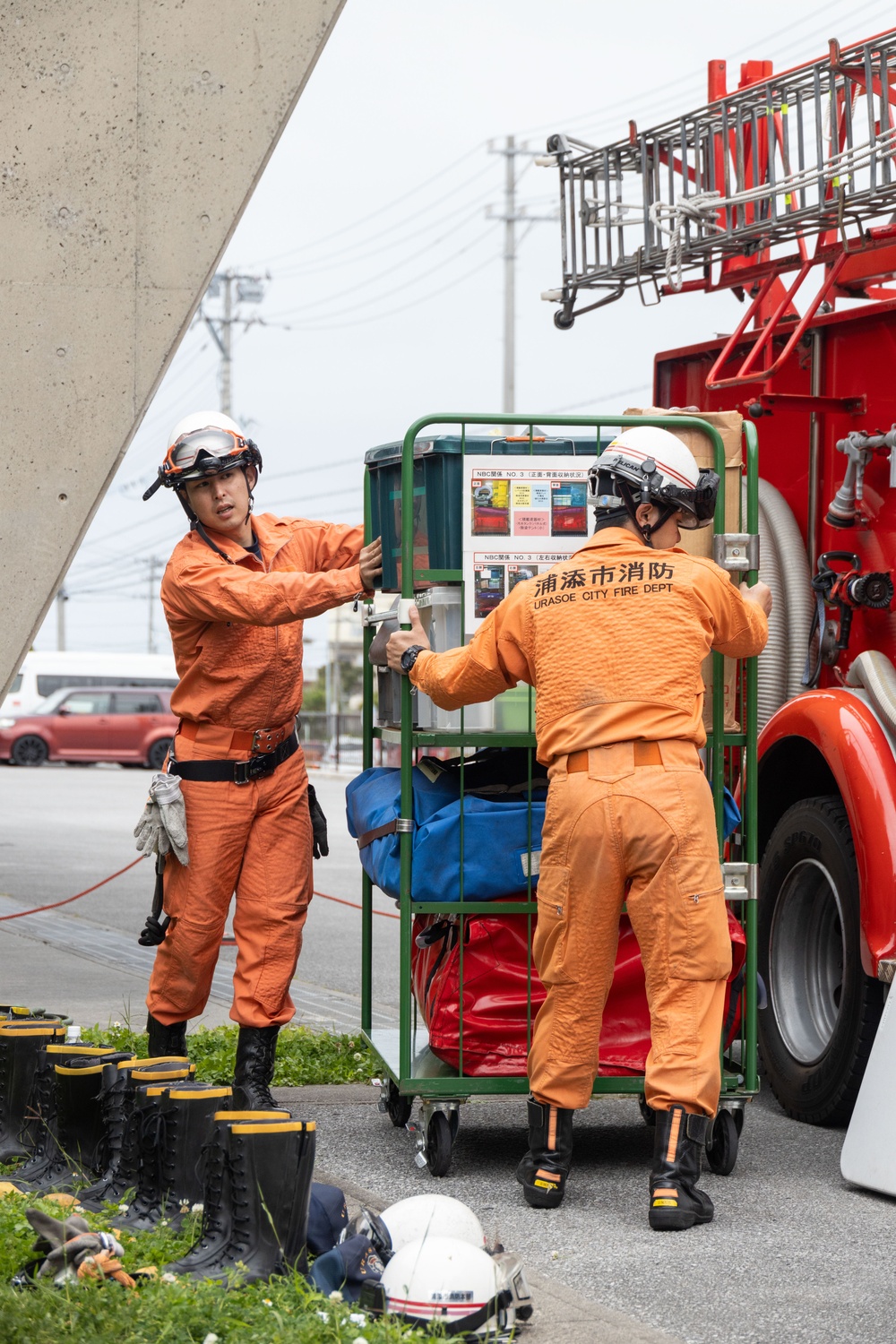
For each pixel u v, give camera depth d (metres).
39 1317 3.48
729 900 5.55
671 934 4.93
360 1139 5.98
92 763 42.91
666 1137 4.93
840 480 6.74
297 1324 3.50
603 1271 4.45
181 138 5.58
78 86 5.49
